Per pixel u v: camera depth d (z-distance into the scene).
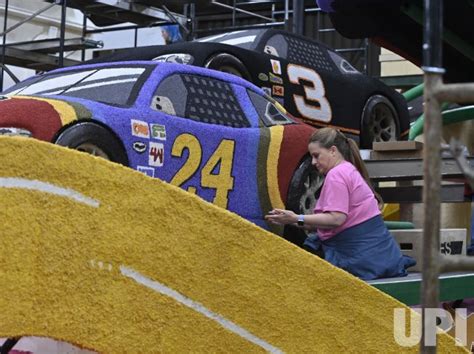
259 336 3.94
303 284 4.09
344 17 10.96
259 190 7.32
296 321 4.06
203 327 3.76
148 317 3.59
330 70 10.98
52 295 3.31
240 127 7.34
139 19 14.94
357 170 6.47
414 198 10.34
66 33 17.31
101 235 3.46
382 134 11.69
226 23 20.52
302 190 7.70
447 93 2.33
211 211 3.79
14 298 3.21
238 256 3.87
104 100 6.73
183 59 8.84
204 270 3.76
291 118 8.04
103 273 3.46
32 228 3.28
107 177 3.49
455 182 10.33
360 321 4.29
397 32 11.80
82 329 3.39
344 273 4.22
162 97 6.86
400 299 5.91
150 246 3.59
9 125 5.78
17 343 3.84
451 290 6.42
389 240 6.27
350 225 6.15
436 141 2.34
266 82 9.76
